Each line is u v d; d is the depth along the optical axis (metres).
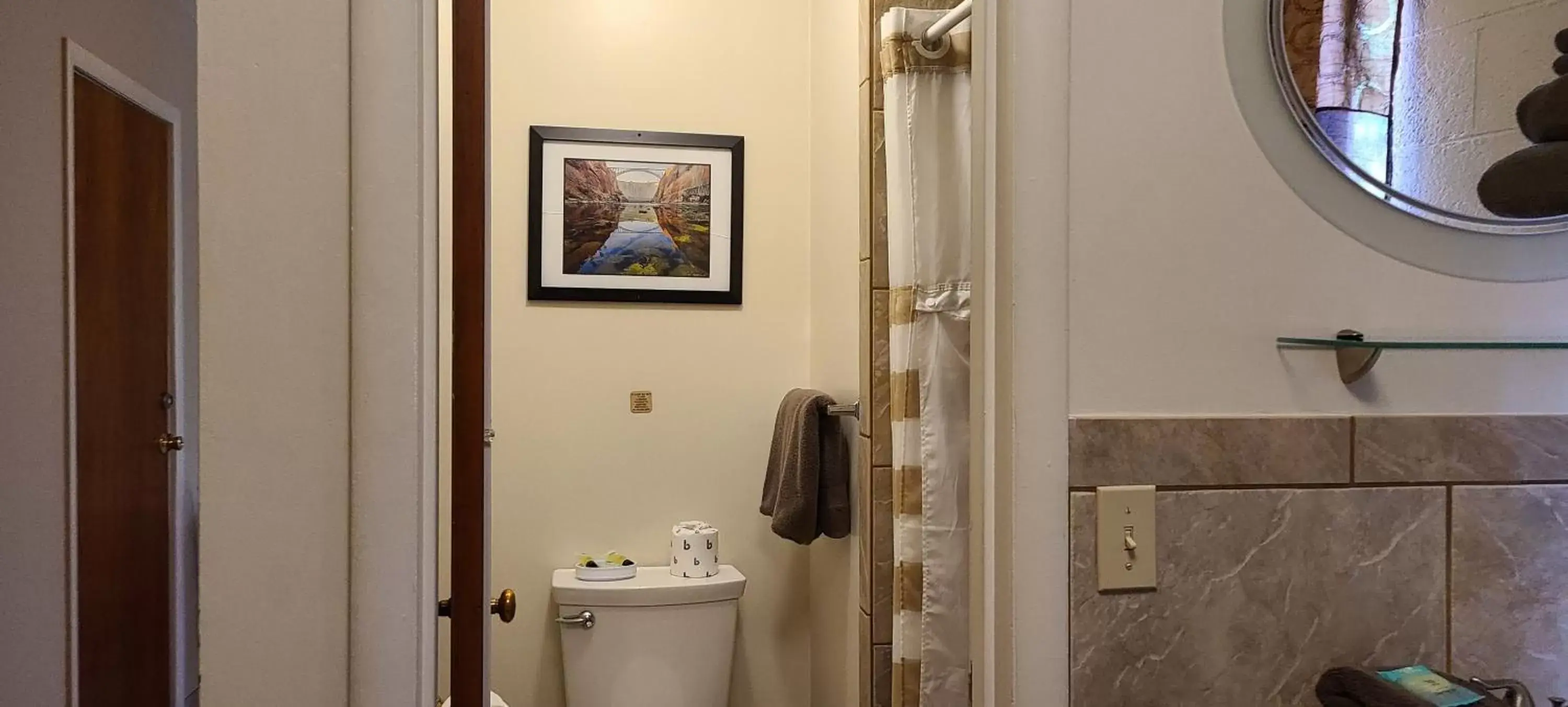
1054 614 0.99
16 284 2.05
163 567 2.92
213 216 0.84
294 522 0.85
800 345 2.61
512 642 2.49
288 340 0.85
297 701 0.85
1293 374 1.04
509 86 2.48
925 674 1.74
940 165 1.78
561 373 2.51
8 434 2.02
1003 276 1.00
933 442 1.76
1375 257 1.06
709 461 2.57
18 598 2.06
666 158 2.54
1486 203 1.08
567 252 2.50
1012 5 0.99
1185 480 1.02
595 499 2.53
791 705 2.61
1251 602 1.03
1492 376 1.08
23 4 2.08
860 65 2.04
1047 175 0.98
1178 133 1.02
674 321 2.56
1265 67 1.05
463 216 0.98
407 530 0.86
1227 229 1.03
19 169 2.06
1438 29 1.09
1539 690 1.07
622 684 2.35
